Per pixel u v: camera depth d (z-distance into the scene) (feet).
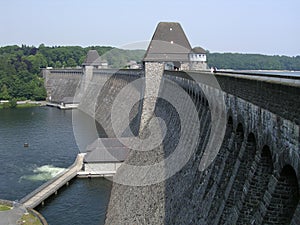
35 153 301.63
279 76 82.28
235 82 84.89
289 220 55.31
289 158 52.01
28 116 501.97
